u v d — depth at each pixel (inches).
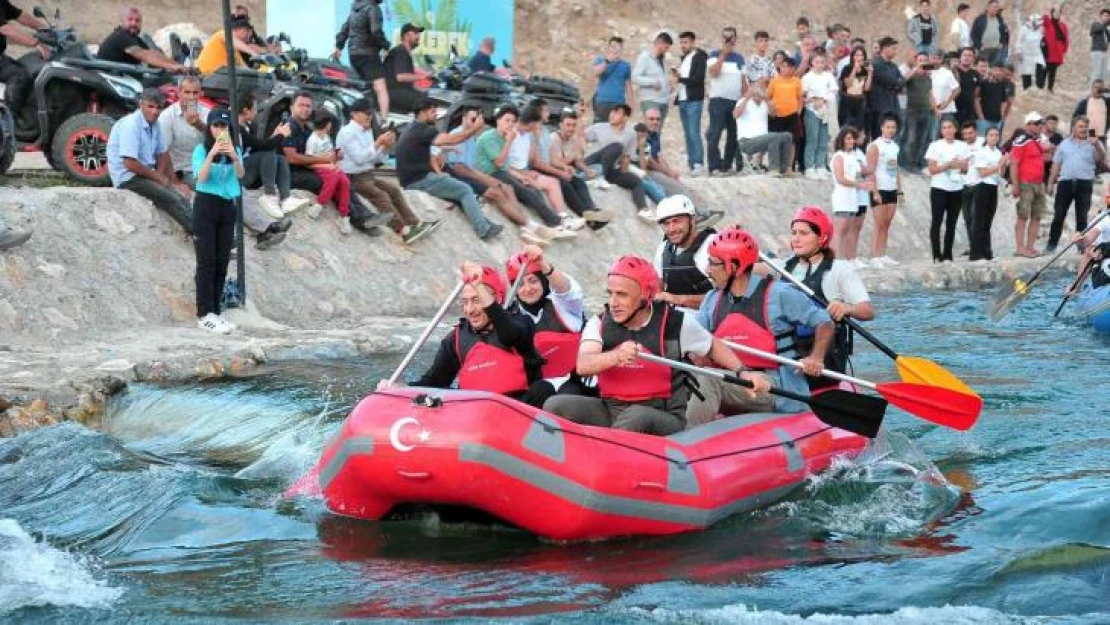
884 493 329.7
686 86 892.6
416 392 299.4
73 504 331.9
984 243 867.4
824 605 255.3
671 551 288.2
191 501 327.6
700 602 256.7
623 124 765.9
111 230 523.2
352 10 726.5
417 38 740.7
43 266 494.3
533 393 323.0
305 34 781.3
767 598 258.8
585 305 626.2
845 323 366.6
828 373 342.0
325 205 598.2
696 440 316.8
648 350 317.4
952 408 347.9
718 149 895.7
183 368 454.0
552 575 273.0
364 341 514.3
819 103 919.7
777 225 864.3
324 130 599.2
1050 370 504.1
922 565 277.3
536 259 345.4
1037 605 255.9
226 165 509.0
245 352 476.4
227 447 393.1
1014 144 895.7
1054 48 1354.6
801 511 316.2
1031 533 298.2
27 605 256.8
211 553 291.7
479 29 837.2
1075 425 406.9
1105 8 1531.7
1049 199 1098.7
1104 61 1320.1
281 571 277.9
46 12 1059.9
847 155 776.3
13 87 574.6
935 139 1007.6
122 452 373.4
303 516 316.5
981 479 346.3
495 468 283.3
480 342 325.4
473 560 284.0
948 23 1502.2
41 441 378.6
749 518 311.4
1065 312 671.8
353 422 298.0
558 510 287.6
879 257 820.6
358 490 303.1
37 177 569.9
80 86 577.9
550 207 697.6
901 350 554.9
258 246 562.9
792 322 350.0
